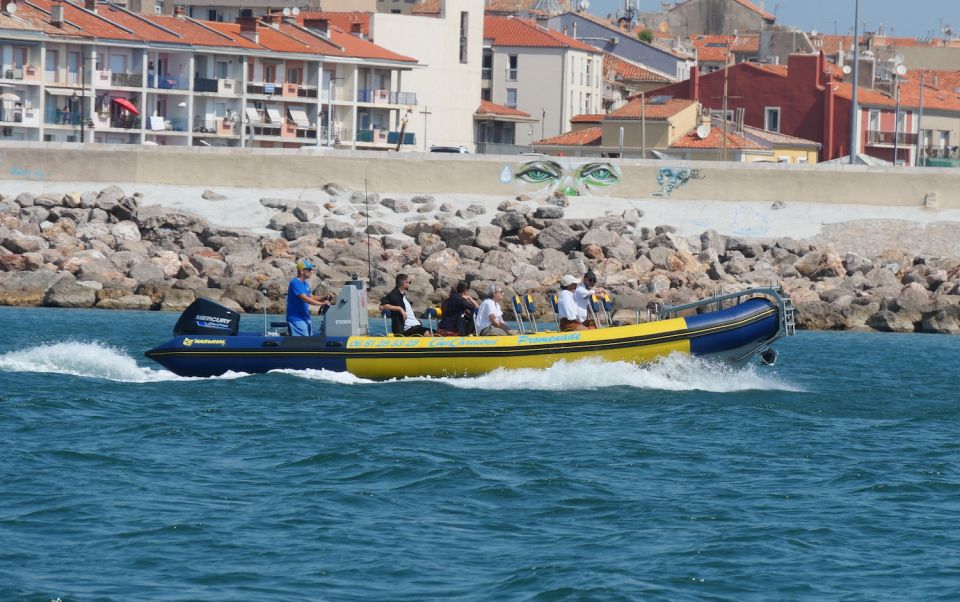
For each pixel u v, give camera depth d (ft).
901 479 246.68
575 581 185.57
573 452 261.85
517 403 310.24
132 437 267.18
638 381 333.83
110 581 183.01
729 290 654.12
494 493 229.86
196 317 343.26
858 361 449.48
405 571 189.47
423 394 317.22
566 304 340.18
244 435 271.28
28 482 228.63
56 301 611.88
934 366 440.45
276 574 187.21
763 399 331.36
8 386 318.86
